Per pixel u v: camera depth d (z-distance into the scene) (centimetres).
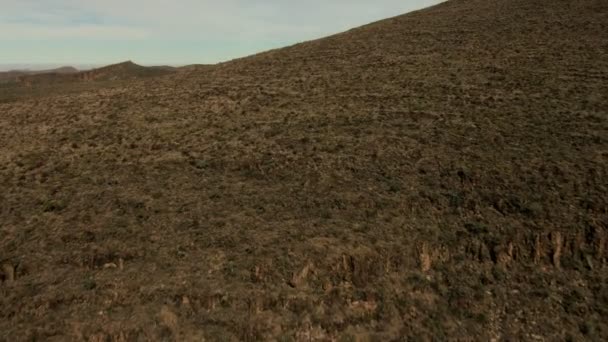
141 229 1608
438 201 1720
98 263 1438
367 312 1293
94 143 2553
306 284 1360
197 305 1270
